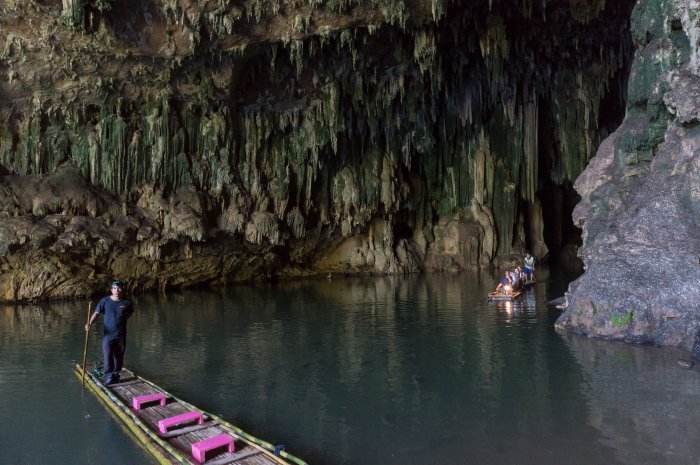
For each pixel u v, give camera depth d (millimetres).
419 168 26422
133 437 5445
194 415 5555
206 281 21250
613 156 11609
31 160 16516
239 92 18359
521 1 17328
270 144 20734
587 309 9625
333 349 9180
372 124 22328
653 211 9273
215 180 19438
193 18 13320
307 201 22188
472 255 25969
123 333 7188
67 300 16828
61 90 15578
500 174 26219
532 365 7734
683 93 8992
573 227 31766
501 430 5398
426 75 20109
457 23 16859
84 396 6773
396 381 7176
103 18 12836
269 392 6812
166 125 17938
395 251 25953
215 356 8820
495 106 25812
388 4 14211
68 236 15781
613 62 22906
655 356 7980
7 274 15961
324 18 14516
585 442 5047
